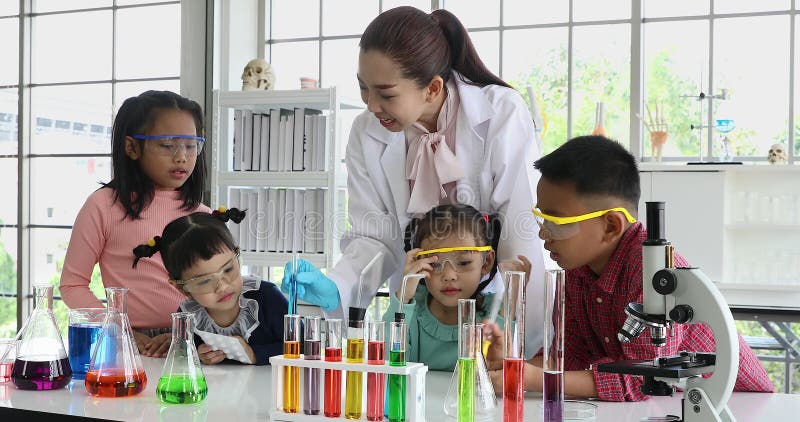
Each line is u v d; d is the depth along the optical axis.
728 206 3.97
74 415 1.47
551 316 1.37
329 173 3.91
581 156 1.70
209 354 2.03
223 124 4.38
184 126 2.55
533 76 4.29
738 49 4.09
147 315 2.50
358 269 2.28
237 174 4.07
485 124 2.19
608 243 1.73
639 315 1.35
